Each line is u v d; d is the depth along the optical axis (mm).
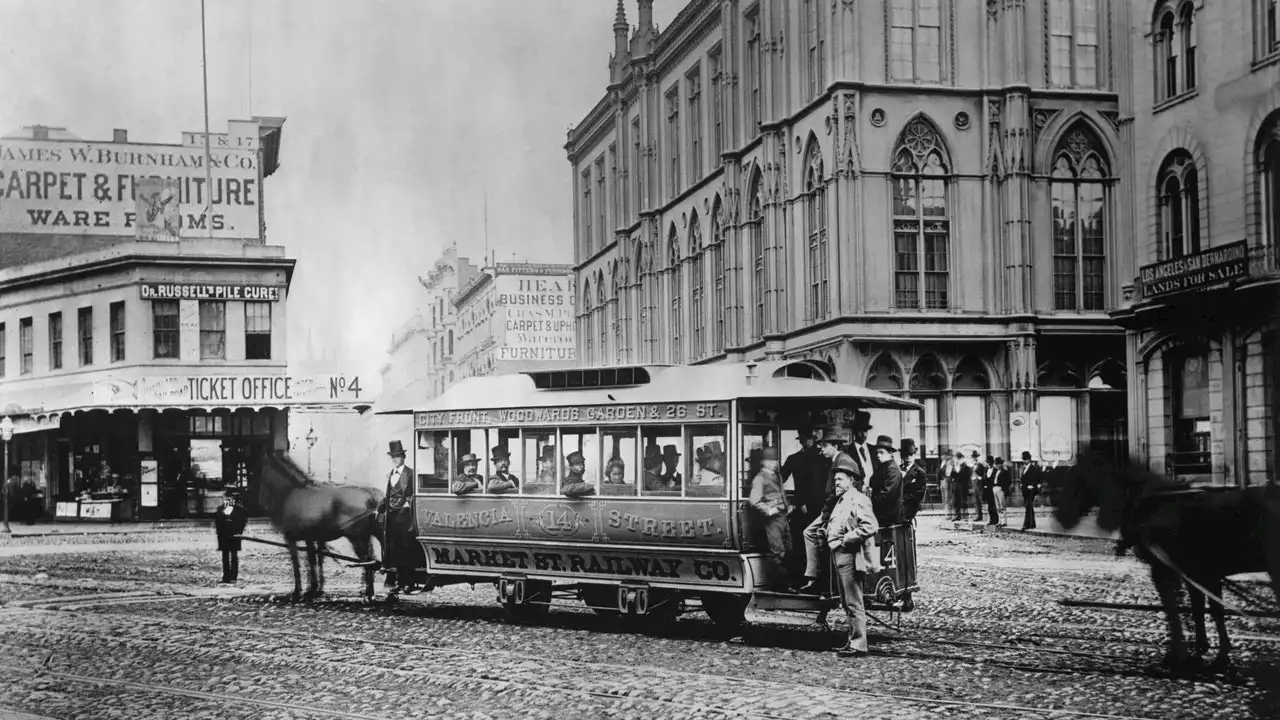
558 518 17594
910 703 11906
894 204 44375
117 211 48000
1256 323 30688
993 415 44344
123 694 13539
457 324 40500
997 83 44875
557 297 60281
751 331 51219
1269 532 13148
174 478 45500
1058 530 14484
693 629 17469
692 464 16312
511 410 18250
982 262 44719
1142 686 12672
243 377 44594
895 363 43969
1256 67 31125
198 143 47281
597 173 67562
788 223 47938
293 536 21656
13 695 13617
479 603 21453
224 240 46156
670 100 60625
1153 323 34156
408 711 12242
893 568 15602
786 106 47906
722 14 53250
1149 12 34938
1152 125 35031
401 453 20266
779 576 16203
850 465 14930
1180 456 33688
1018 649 15078
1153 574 13734
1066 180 45625
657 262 61406
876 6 44344
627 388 17188
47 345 48625
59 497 46406
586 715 11820
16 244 47594
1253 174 31250
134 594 22922
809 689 12672
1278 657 14469
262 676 14297
